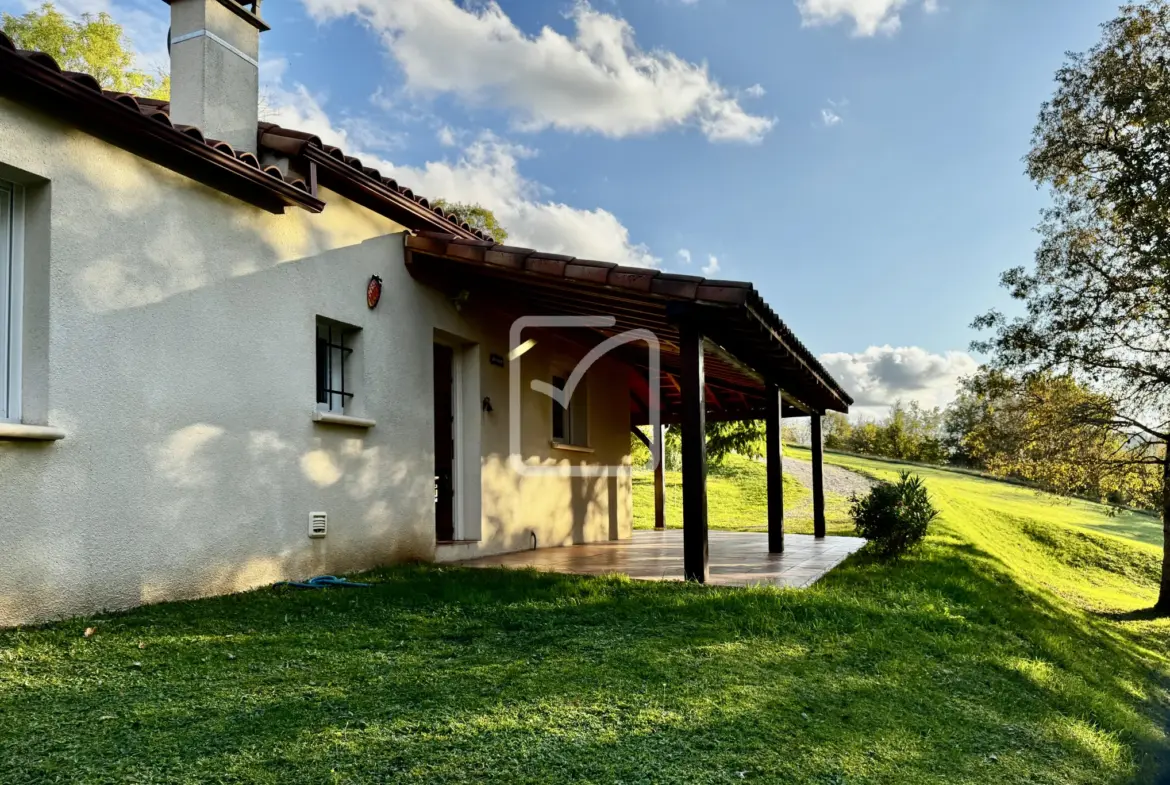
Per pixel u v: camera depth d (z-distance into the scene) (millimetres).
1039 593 11578
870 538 9344
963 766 2992
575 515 10758
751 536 12773
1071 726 4020
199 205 4844
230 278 5066
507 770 2322
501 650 3734
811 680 3619
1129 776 3506
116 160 4293
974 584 8055
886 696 3613
